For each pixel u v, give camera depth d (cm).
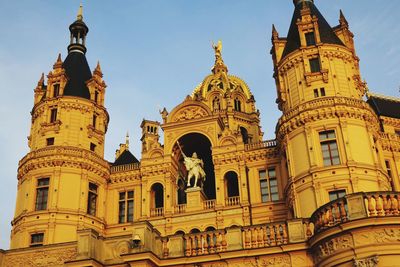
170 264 2680
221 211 4784
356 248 2406
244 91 7731
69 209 4806
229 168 5000
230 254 2623
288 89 4862
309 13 5072
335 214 2559
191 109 5406
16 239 4753
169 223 4850
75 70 5766
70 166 5006
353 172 4162
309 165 4306
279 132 4731
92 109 5475
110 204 5250
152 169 5172
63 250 2892
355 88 4766
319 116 4431
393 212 2447
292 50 4981
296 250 2577
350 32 5209
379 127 5012
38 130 5297
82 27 6231
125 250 2719
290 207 4450
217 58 8025
